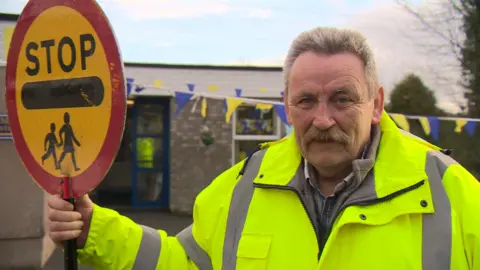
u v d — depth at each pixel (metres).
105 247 1.73
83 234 1.71
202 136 8.93
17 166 5.28
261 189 1.72
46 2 1.68
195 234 1.88
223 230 1.76
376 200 1.49
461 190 1.47
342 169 1.62
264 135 9.30
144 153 9.58
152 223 8.08
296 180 1.65
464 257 1.41
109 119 1.55
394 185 1.49
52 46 1.67
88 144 1.60
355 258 1.45
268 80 9.16
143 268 1.78
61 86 1.66
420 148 1.63
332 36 1.54
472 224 1.41
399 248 1.42
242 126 9.22
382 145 1.60
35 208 5.32
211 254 1.80
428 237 1.44
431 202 1.46
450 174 1.52
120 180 10.52
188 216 8.71
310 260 1.54
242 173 1.84
